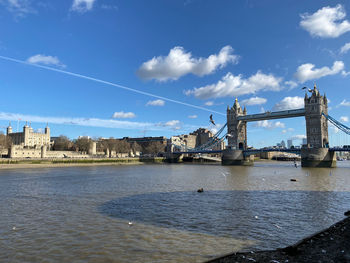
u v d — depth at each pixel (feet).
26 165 446.60
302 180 239.91
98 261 64.28
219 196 150.92
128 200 138.92
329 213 110.93
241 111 650.84
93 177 274.36
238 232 85.97
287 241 78.07
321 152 468.75
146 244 75.15
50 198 145.48
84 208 119.85
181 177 274.16
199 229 88.94
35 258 65.82
